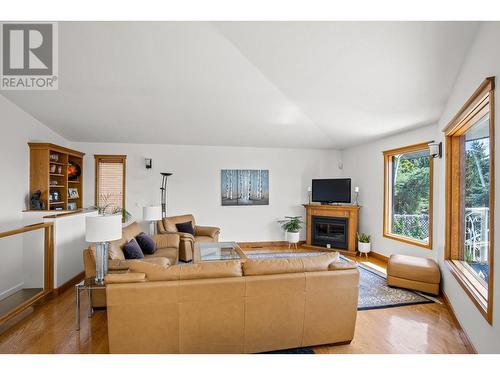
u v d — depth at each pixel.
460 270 2.76
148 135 5.31
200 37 2.69
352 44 2.55
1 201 3.67
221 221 6.09
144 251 3.85
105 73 3.31
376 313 2.90
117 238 2.62
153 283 1.92
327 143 5.92
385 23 2.24
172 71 3.27
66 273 3.61
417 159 4.43
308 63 2.97
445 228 3.18
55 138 5.01
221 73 3.29
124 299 1.89
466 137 2.99
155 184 5.81
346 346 2.28
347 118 4.32
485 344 1.95
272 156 6.28
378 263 4.85
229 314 2.03
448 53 2.43
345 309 2.23
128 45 2.83
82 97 3.85
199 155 5.98
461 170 3.08
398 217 4.83
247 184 6.18
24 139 4.16
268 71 3.21
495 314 1.76
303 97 3.79
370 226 5.41
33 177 4.27
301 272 2.19
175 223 5.07
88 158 5.58
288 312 2.12
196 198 5.97
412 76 2.87
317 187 6.05
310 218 6.09
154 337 1.95
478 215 2.69
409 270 3.49
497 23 1.77
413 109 3.57
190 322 1.98
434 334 2.48
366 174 5.57
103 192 5.63
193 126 4.92
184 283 1.95
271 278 2.08
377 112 3.88
